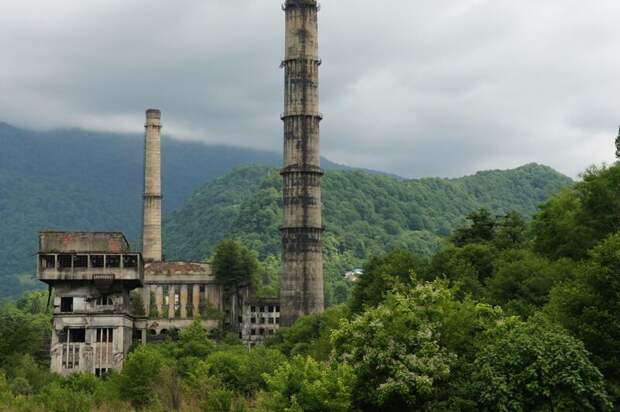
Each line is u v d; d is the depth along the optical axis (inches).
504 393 1889.8
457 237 4790.8
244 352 4845.0
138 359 3142.2
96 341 5221.5
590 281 2150.6
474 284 3390.7
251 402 2815.0
